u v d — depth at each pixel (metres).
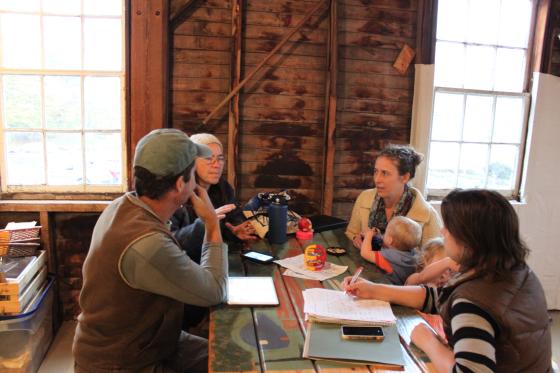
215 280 1.43
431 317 1.63
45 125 2.72
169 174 1.30
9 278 2.21
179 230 1.88
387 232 1.93
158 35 2.60
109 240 1.25
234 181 2.81
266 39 2.77
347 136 2.94
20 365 2.25
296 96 2.85
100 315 1.28
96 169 2.80
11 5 2.60
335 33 2.75
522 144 3.19
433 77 2.90
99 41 2.68
